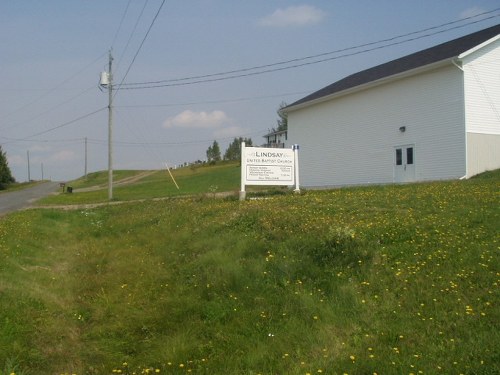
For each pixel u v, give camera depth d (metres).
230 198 20.44
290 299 7.11
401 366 4.99
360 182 30.02
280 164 20.03
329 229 9.54
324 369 5.12
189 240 11.91
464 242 8.57
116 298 8.14
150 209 20.59
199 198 21.69
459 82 23.89
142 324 6.95
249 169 19.50
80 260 11.70
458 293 6.59
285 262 8.43
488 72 24.41
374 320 6.20
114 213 22.53
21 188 82.00
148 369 5.55
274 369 5.31
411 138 26.48
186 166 108.06
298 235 10.00
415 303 6.52
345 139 31.23
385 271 7.67
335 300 6.89
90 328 7.03
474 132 23.86
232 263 8.86
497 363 4.86
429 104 25.48
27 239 13.95
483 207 11.51
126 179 92.25
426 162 25.59
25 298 7.62
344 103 31.33
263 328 6.41
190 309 7.26
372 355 5.26
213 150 106.06
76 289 8.95
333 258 8.43
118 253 12.01
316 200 15.87
